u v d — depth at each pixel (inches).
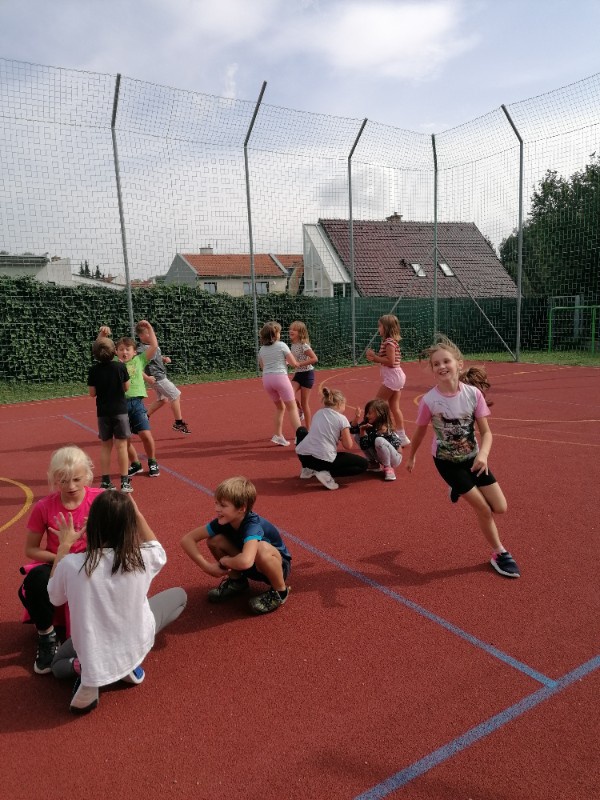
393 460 232.7
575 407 401.7
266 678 112.4
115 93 494.6
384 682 110.0
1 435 351.9
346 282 897.5
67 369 577.3
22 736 98.6
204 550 170.4
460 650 119.5
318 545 171.9
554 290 813.9
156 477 246.8
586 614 131.6
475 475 150.8
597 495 210.2
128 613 105.3
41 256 541.3
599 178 730.8
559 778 86.7
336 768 89.7
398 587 146.2
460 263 965.2
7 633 130.0
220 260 659.4
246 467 259.6
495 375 589.6
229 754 93.3
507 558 151.5
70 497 127.1
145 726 100.3
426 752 92.4
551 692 106.0
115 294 589.9
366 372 644.7
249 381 591.8
